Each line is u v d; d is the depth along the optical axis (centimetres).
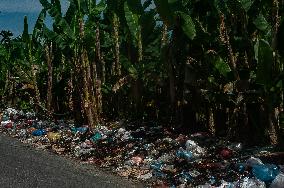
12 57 1831
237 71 886
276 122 833
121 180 741
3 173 756
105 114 1323
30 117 1481
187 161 809
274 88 823
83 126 1213
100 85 1256
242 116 912
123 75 1272
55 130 1214
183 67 1028
